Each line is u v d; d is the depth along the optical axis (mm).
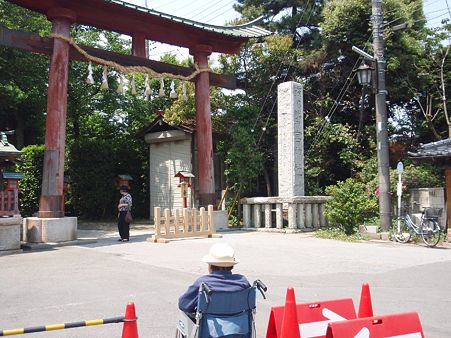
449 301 8148
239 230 20609
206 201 20297
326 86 26156
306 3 27438
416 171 19016
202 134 20391
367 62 17656
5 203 13953
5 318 7145
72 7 16422
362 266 11445
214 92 25797
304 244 15547
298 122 21031
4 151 14320
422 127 26297
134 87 18484
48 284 9430
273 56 25688
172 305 7820
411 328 4512
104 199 26859
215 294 4188
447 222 16250
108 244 15555
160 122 26031
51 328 4156
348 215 17484
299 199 19688
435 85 25188
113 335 6418
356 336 4301
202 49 20234
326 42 24781
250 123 24672
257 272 10664
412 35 25422
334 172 26297
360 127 24812
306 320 4941
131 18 17969
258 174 23375
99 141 27094
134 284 9391
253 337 4383
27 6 16047
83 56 16984
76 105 27484
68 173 27031
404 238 15789
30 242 15359
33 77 23672
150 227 22609
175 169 25891
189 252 13570
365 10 23594
